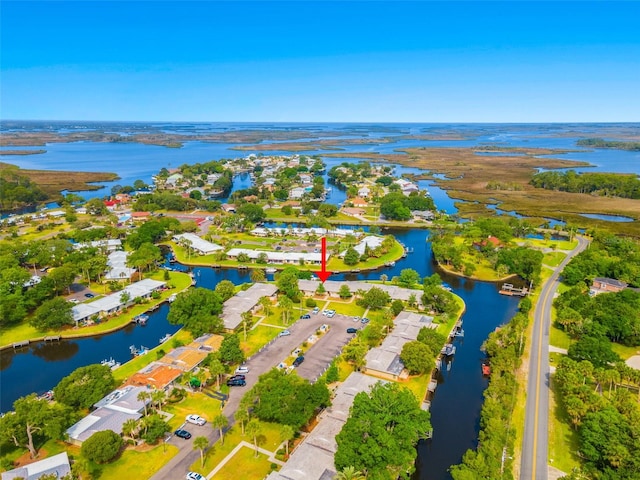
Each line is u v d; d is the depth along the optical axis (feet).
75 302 531.91
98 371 374.02
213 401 372.58
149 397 349.41
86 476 288.92
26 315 541.34
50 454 311.47
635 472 272.10
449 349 464.65
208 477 289.94
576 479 274.98
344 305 570.87
